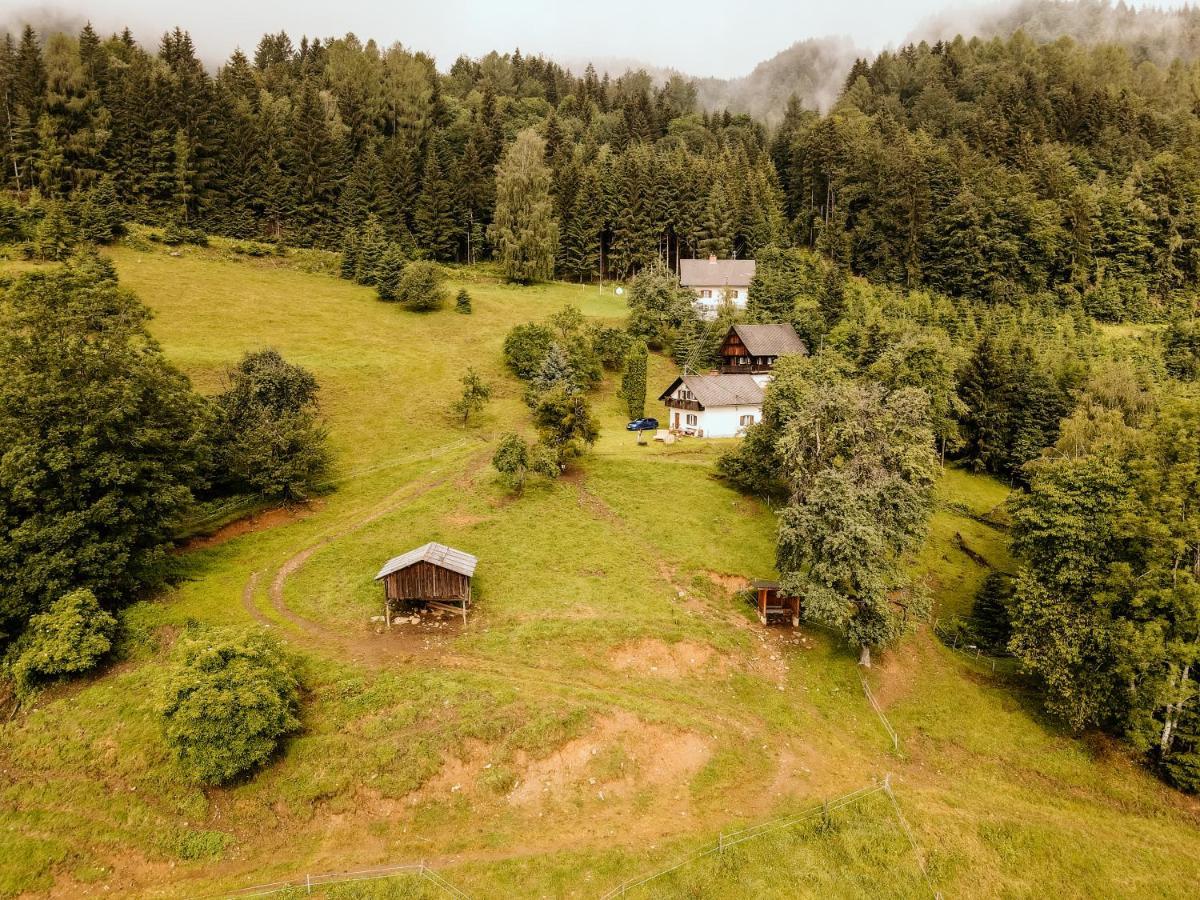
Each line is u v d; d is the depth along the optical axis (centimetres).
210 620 4225
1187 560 3903
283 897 2820
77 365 4369
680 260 12125
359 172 13188
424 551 4391
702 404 7625
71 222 10419
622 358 10006
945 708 4200
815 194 14400
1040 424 7819
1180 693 3547
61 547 4041
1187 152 12756
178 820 3147
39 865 2978
